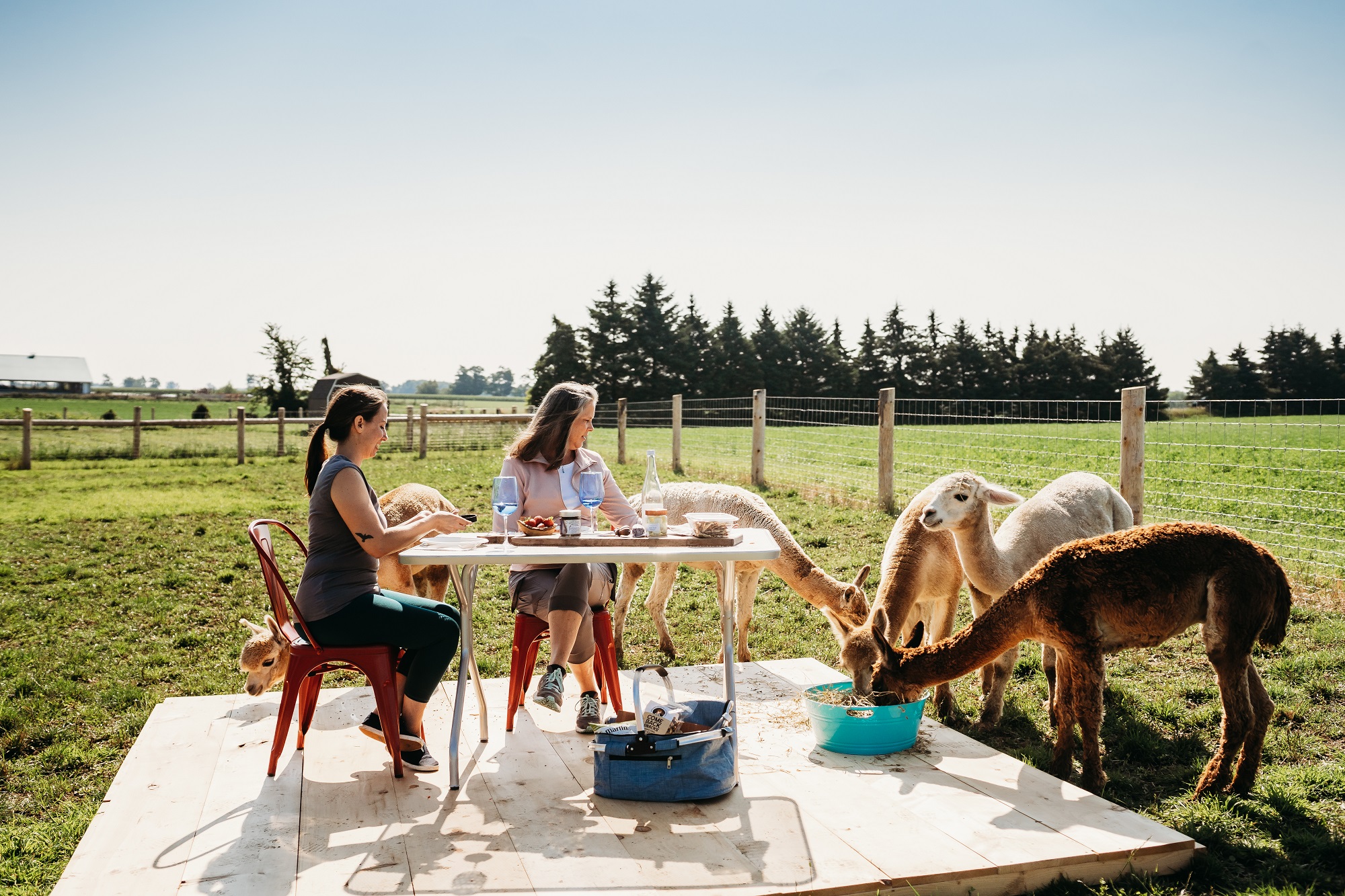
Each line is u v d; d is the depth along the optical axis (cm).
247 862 314
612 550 361
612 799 369
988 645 431
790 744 439
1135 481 785
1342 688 518
